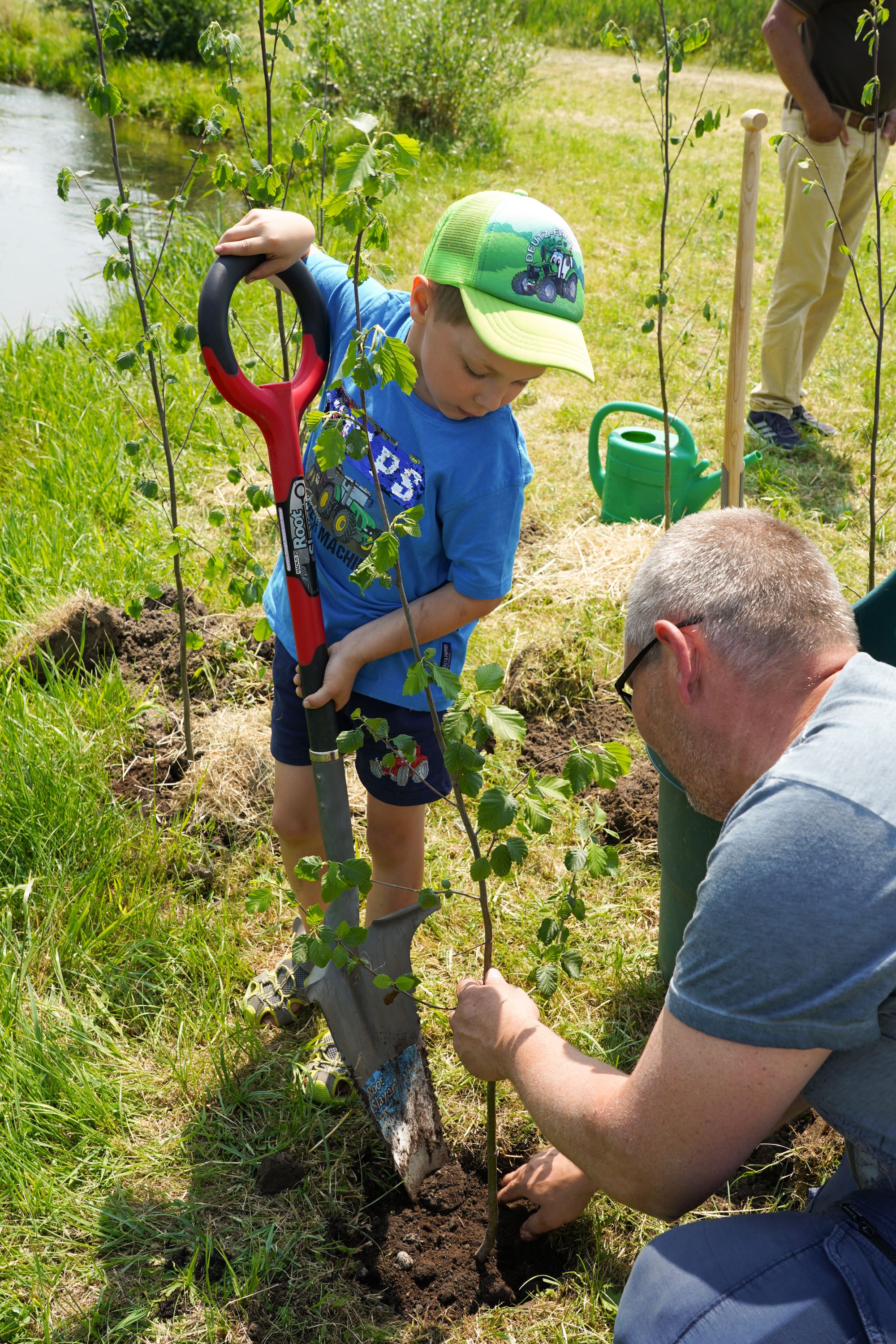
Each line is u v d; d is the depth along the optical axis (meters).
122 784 2.84
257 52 13.67
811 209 4.52
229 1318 1.71
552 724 3.13
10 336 5.40
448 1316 1.74
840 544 4.17
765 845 1.15
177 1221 1.85
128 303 5.95
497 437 1.75
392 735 1.94
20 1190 1.86
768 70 16.91
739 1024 1.17
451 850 2.68
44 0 15.83
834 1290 1.24
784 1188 1.94
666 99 3.13
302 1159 1.96
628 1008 2.30
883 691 1.22
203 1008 2.21
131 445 2.69
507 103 11.91
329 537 1.86
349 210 1.19
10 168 9.97
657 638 1.32
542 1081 1.48
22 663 3.13
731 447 3.16
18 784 2.58
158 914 2.44
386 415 1.74
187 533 2.70
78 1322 1.70
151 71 13.94
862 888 1.12
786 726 1.28
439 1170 1.94
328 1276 1.78
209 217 8.62
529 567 3.90
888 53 4.28
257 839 2.70
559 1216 1.81
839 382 5.65
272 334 5.53
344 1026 1.82
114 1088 2.05
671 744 1.38
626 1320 1.36
